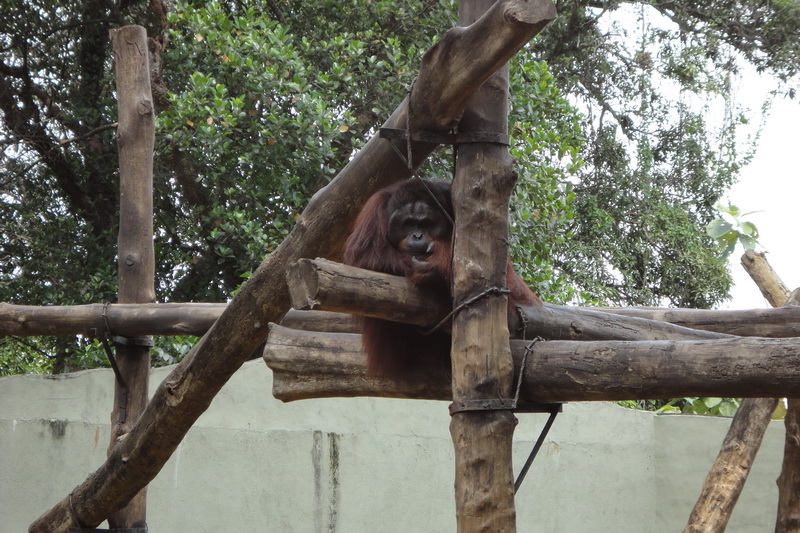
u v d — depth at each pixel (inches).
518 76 394.0
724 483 199.2
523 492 300.2
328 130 370.9
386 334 141.7
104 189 506.0
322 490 277.9
